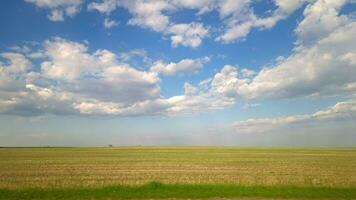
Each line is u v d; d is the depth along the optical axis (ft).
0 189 77.51
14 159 224.33
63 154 305.53
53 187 85.56
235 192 73.20
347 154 315.17
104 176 117.70
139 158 234.99
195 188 78.54
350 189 78.33
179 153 336.70
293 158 241.35
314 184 91.71
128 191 74.84
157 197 68.90
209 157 252.42
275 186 82.38
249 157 254.68
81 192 73.31
